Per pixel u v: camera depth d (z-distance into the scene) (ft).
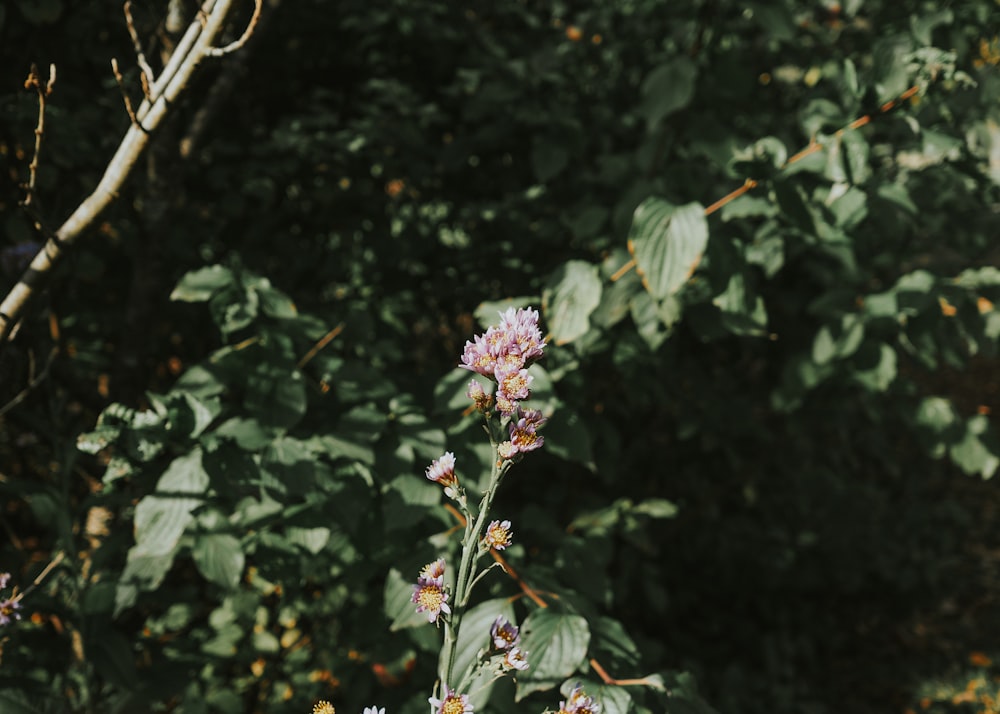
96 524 3.29
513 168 4.22
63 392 3.35
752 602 5.28
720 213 3.14
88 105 3.51
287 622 3.58
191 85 2.47
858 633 5.47
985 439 3.57
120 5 3.33
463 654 2.64
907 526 6.24
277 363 2.91
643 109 3.50
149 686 2.96
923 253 4.23
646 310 3.19
